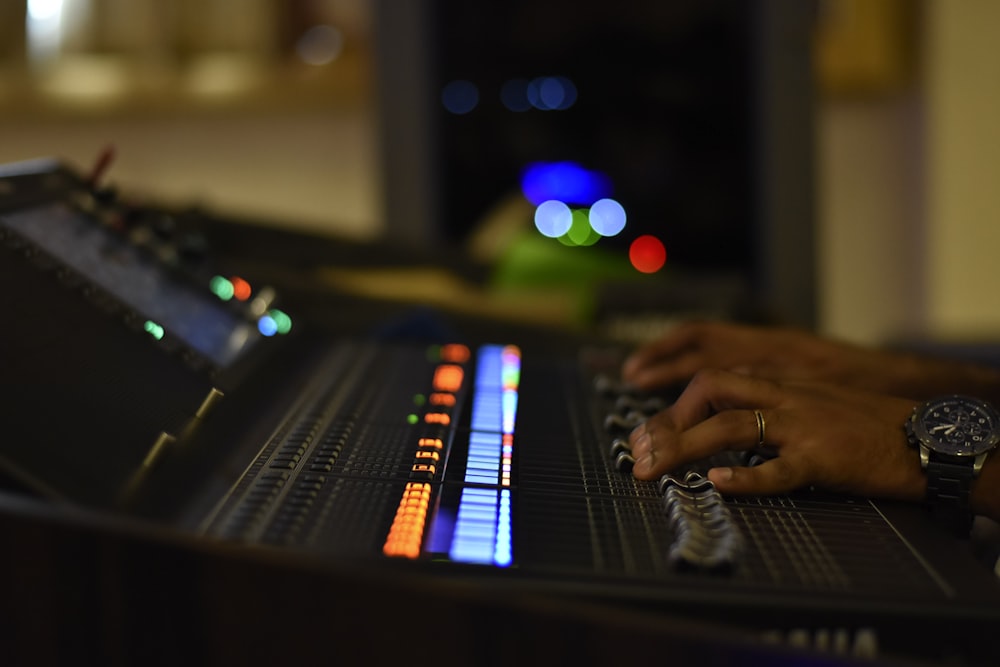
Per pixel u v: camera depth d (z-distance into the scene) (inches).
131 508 21.9
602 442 31.4
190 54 126.9
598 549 21.9
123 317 29.6
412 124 104.7
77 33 126.9
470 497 25.0
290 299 51.6
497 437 31.0
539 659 14.3
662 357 40.8
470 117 113.2
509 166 114.4
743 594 19.7
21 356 24.2
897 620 19.4
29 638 15.5
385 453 28.2
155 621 15.2
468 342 50.6
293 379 36.7
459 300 54.7
